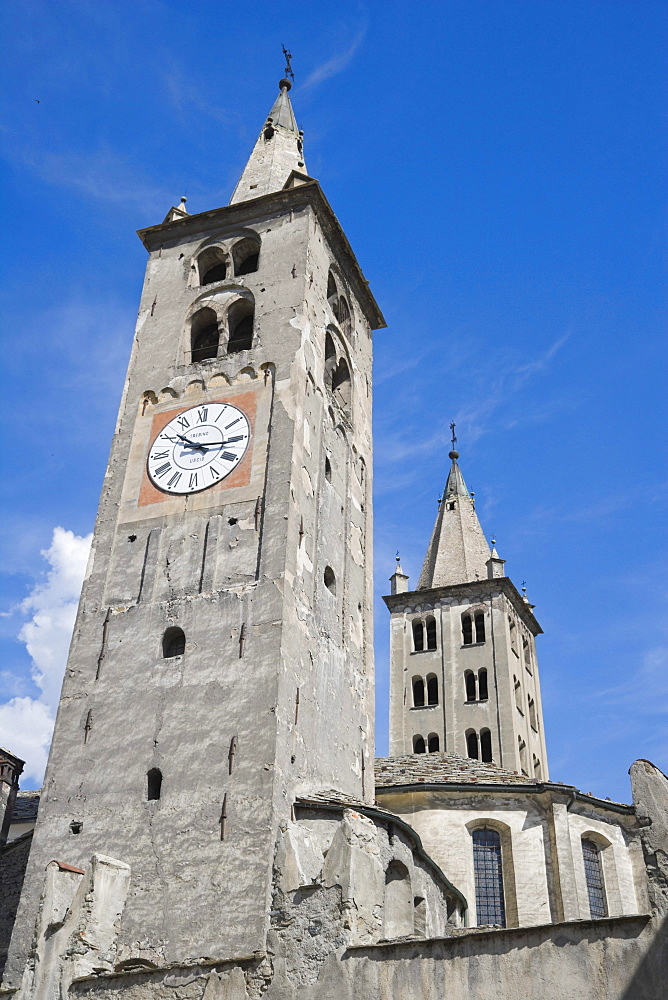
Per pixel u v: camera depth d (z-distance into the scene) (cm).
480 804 4431
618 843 4456
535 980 2336
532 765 8338
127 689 3691
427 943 2514
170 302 4816
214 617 3731
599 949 2298
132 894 3225
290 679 3588
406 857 3609
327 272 4941
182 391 4450
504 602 8588
